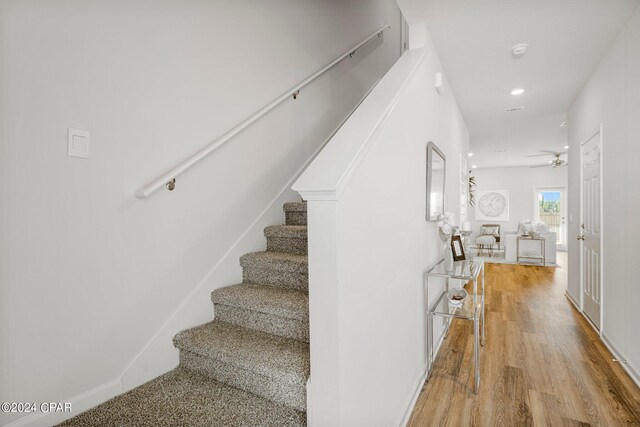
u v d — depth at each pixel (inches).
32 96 45.8
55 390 49.5
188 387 60.3
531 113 185.0
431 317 97.4
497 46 110.2
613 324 106.8
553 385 86.7
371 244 56.0
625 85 97.0
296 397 53.2
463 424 71.4
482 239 386.9
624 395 81.6
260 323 69.1
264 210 92.5
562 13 91.6
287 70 101.8
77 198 51.1
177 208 67.6
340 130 56.6
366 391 54.2
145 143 60.9
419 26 97.3
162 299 65.1
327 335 44.8
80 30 51.0
